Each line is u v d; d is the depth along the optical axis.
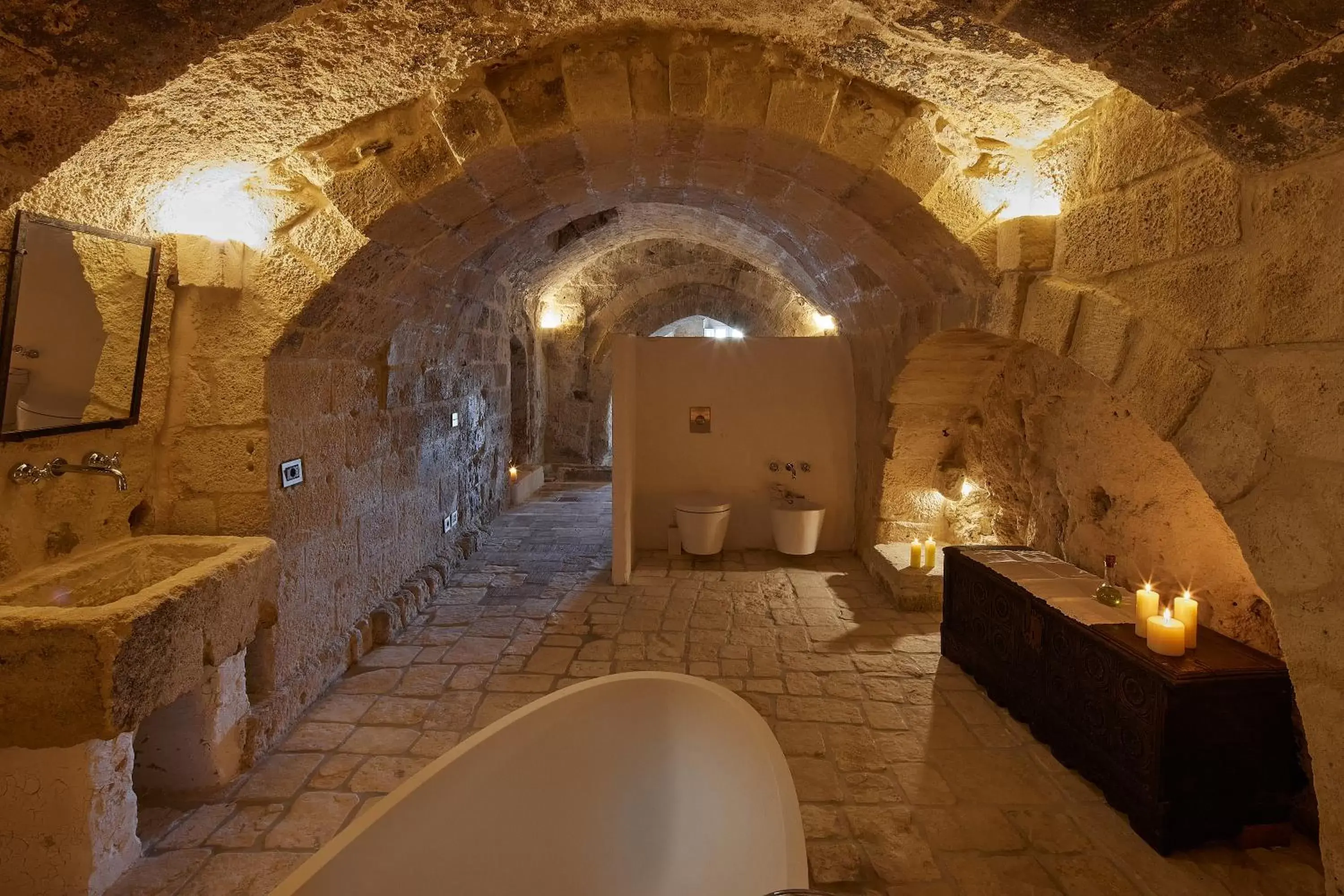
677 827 1.52
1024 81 1.96
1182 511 2.57
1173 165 1.66
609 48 2.38
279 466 2.71
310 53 1.83
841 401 5.39
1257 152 1.28
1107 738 2.28
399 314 3.58
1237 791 2.02
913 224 2.84
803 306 7.89
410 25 1.84
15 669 1.69
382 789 2.36
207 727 2.31
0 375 1.90
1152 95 1.26
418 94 2.23
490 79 2.40
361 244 2.57
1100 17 1.11
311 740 2.66
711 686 1.70
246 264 2.53
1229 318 1.48
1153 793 2.04
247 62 1.78
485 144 2.48
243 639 2.30
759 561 5.15
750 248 6.07
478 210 3.06
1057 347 2.20
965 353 3.80
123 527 2.47
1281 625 1.37
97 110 1.47
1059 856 2.03
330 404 3.17
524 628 3.82
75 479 2.26
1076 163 2.09
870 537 4.93
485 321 5.91
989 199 2.42
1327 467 1.26
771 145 2.73
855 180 2.77
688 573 4.84
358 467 3.48
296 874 1.07
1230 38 1.05
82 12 1.18
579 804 1.50
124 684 1.75
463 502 5.39
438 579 4.41
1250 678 1.98
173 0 1.18
